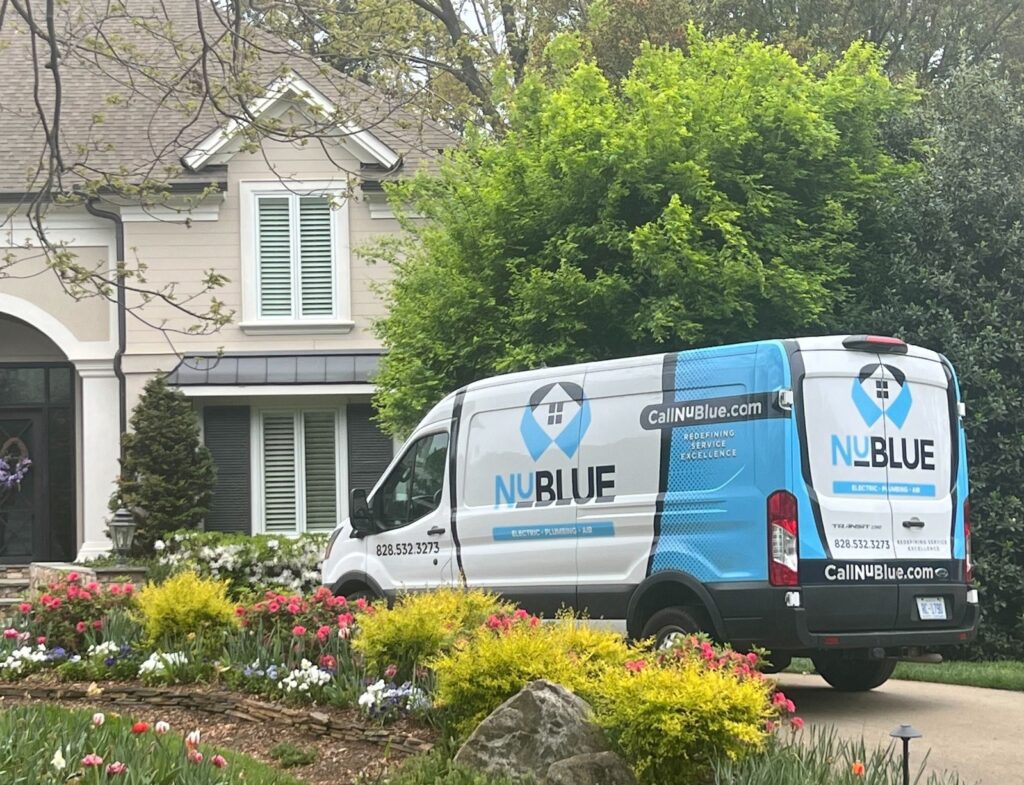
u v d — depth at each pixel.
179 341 21.78
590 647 7.89
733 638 9.55
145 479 20.14
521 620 8.31
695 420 10.04
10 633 10.48
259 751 8.12
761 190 14.90
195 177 21.92
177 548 19.36
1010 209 15.02
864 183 15.27
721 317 14.07
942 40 33.69
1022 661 14.22
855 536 9.70
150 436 20.38
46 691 9.73
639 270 14.35
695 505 9.93
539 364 14.50
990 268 15.23
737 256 13.95
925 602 10.10
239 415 22.12
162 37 10.92
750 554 9.52
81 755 6.66
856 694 11.32
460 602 9.28
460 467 12.14
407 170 22.16
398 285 17.09
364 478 22.19
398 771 7.16
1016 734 9.24
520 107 16.47
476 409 12.10
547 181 14.89
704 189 14.16
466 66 22.91
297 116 22.00
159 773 6.35
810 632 9.40
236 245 22.08
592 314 14.62
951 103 16.12
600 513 10.66
